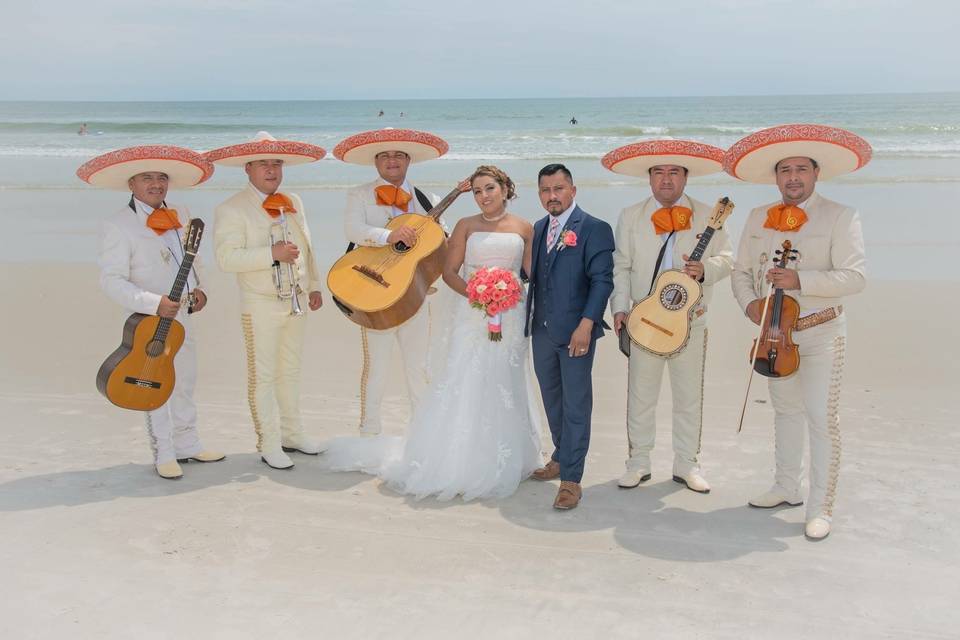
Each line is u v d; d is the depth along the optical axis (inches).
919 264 389.4
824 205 169.0
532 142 1161.4
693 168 185.3
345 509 183.6
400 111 2778.1
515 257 191.2
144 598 145.0
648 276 188.7
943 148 944.3
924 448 208.4
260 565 157.2
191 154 189.5
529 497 191.2
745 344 292.4
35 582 150.0
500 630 136.0
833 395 168.1
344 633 134.7
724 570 156.2
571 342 178.2
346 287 193.8
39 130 1535.4
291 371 213.2
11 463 206.4
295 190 661.3
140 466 206.2
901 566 156.7
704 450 214.5
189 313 204.7
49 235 488.7
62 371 272.8
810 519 171.3
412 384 215.2
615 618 139.9
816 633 135.6
